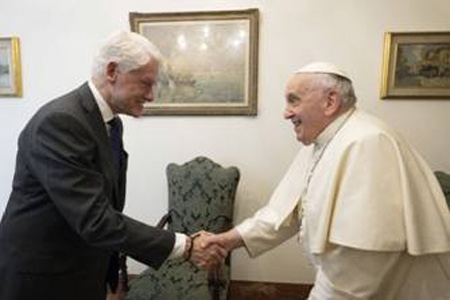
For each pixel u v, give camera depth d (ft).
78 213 3.58
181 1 8.20
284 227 5.13
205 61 8.23
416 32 7.65
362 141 3.91
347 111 4.31
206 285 6.26
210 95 8.31
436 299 3.96
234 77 8.19
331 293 3.96
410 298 4.02
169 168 8.16
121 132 4.46
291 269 8.67
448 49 7.65
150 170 8.78
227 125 8.41
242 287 8.75
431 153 7.98
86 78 8.70
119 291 6.48
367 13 7.78
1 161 9.17
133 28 8.29
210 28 8.13
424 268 3.96
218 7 8.12
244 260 8.77
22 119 9.02
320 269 4.16
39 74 8.81
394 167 3.84
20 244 3.93
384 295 4.03
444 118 7.86
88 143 3.73
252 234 5.21
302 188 4.84
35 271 3.93
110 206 3.83
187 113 8.41
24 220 3.92
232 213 7.88
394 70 7.81
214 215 7.70
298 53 8.02
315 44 7.96
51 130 3.58
